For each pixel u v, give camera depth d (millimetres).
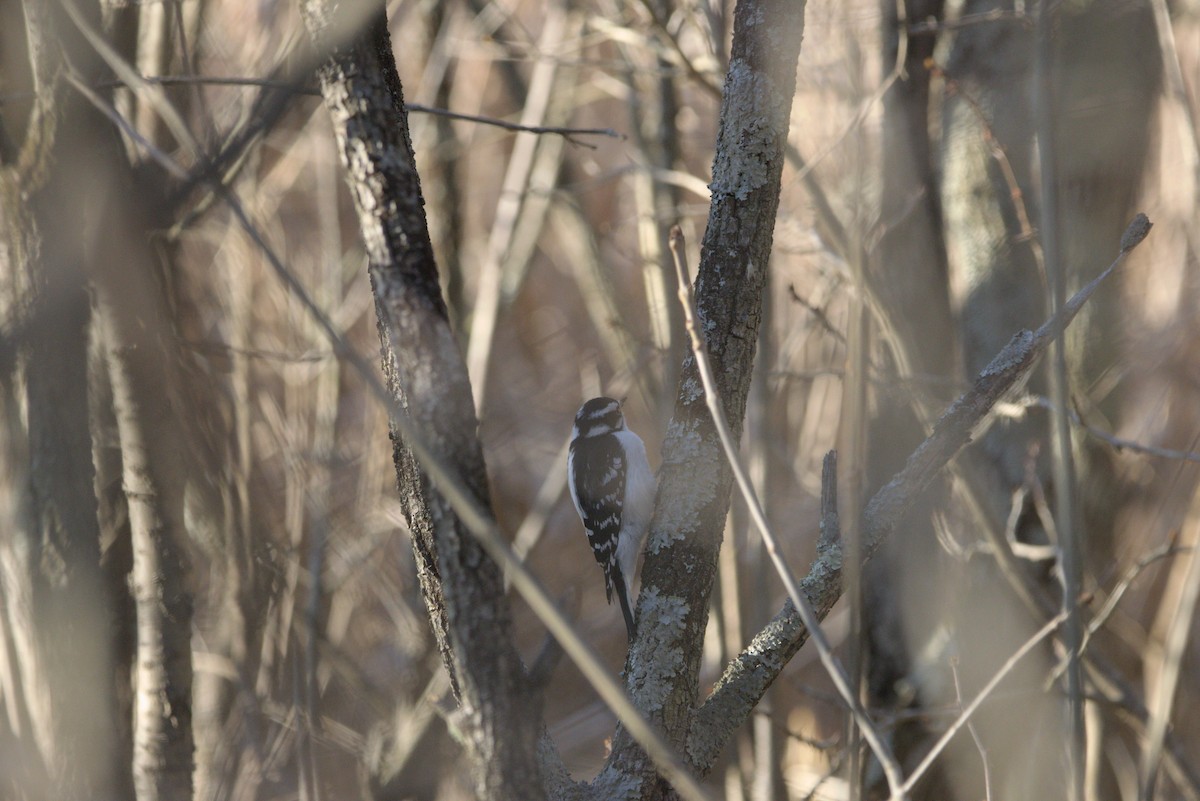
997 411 8734
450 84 20344
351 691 14812
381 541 16172
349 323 19219
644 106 17547
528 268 22328
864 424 4645
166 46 9625
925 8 12633
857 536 4539
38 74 6590
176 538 7891
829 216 9758
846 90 13594
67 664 6965
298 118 16953
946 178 12367
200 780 11094
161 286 8070
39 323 6730
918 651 12031
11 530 6965
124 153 7379
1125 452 11383
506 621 4434
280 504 14781
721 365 6156
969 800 11422
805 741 11383
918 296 12461
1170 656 7305
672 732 5680
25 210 6660
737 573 13758
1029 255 11898
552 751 5598
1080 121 11859
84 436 7031
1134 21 11758
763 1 6105
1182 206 13023
